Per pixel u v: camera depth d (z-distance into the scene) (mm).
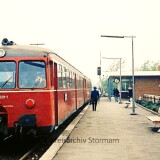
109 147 11562
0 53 11758
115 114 25938
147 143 12367
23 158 10492
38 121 11453
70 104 18703
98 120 21094
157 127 16984
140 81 56031
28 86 11586
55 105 13398
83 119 21812
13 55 11758
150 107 31516
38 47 12141
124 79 59062
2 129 11500
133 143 12375
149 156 10039
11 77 11633
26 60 11734
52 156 9844
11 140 14234
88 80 42625
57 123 13438
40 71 11703
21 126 11336
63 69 15719
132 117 23234
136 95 55969
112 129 16484
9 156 10953
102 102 47750
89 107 35406
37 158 10633
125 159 9602
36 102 11492
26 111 11453
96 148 11359
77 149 11195
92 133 15078
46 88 11586
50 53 12148
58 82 13953
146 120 21047
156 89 55781
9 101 11477
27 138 14281
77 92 24219
